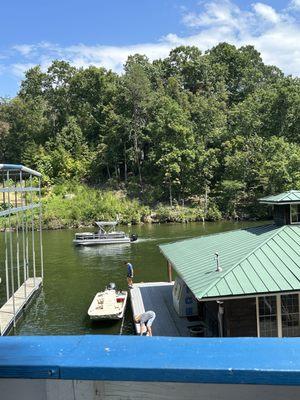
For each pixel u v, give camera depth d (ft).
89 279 82.17
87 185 233.96
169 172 200.85
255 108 212.02
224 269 39.75
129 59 281.95
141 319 44.50
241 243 47.93
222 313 38.17
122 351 4.75
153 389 4.54
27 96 286.87
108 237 129.29
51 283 80.07
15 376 4.51
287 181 176.04
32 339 5.11
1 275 87.86
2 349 4.84
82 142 248.32
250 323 37.58
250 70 299.99
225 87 289.53
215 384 4.48
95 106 271.28
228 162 193.57
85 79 272.10
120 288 73.51
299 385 4.31
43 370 4.48
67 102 272.10
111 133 233.14
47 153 242.99
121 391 4.52
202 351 4.70
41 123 266.16
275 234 46.01
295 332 38.11
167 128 207.72
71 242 135.33
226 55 315.37
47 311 62.75
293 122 211.61
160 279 79.05
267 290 35.19
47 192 221.25
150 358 4.57
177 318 50.16
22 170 64.90
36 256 110.63
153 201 208.74
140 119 234.58
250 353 4.63
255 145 195.00
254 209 185.37
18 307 60.39
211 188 209.87
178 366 4.39
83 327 55.36
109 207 191.31
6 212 58.29
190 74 295.28
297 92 209.67
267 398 4.45
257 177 188.96
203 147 208.13
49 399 4.57
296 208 48.49
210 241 54.75
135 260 99.66
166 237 137.80
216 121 224.94
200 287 36.94
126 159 234.38
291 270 38.22
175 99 244.83
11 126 263.70
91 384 4.53
